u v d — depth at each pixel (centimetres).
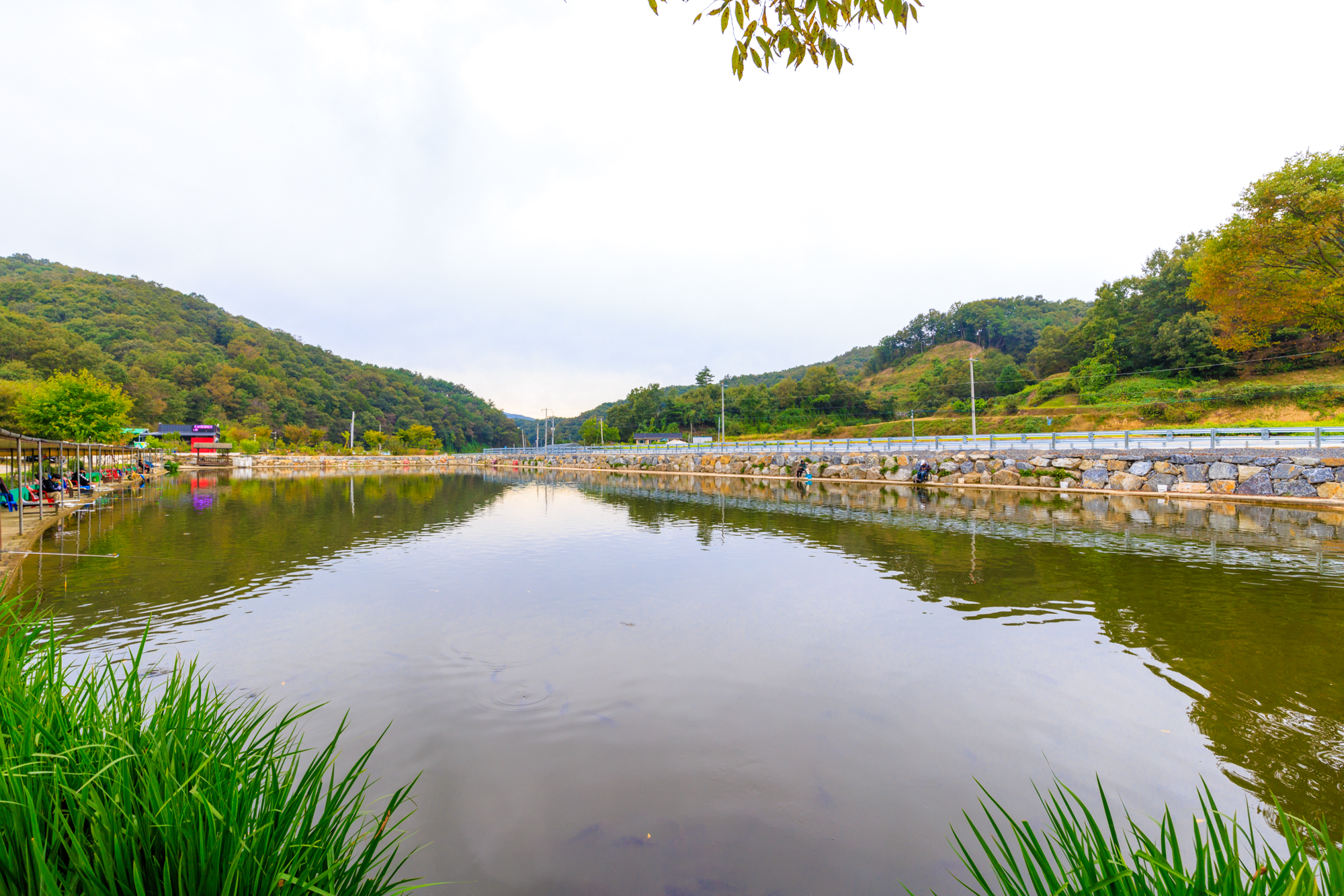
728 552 1162
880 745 418
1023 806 347
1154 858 167
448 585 888
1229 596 774
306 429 9769
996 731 437
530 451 8838
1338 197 2122
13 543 1191
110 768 206
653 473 4891
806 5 280
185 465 5625
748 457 3984
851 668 558
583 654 595
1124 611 721
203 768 201
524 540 1336
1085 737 427
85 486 2316
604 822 329
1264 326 2723
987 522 1507
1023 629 663
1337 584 830
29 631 334
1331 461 1728
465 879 281
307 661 568
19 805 176
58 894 160
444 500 2447
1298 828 320
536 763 391
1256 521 1432
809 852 306
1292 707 468
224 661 564
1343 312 2341
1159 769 385
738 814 339
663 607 767
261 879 181
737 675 543
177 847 176
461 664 565
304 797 216
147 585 863
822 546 1209
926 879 286
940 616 719
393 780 367
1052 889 179
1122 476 2159
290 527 1546
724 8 287
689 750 409
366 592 839
